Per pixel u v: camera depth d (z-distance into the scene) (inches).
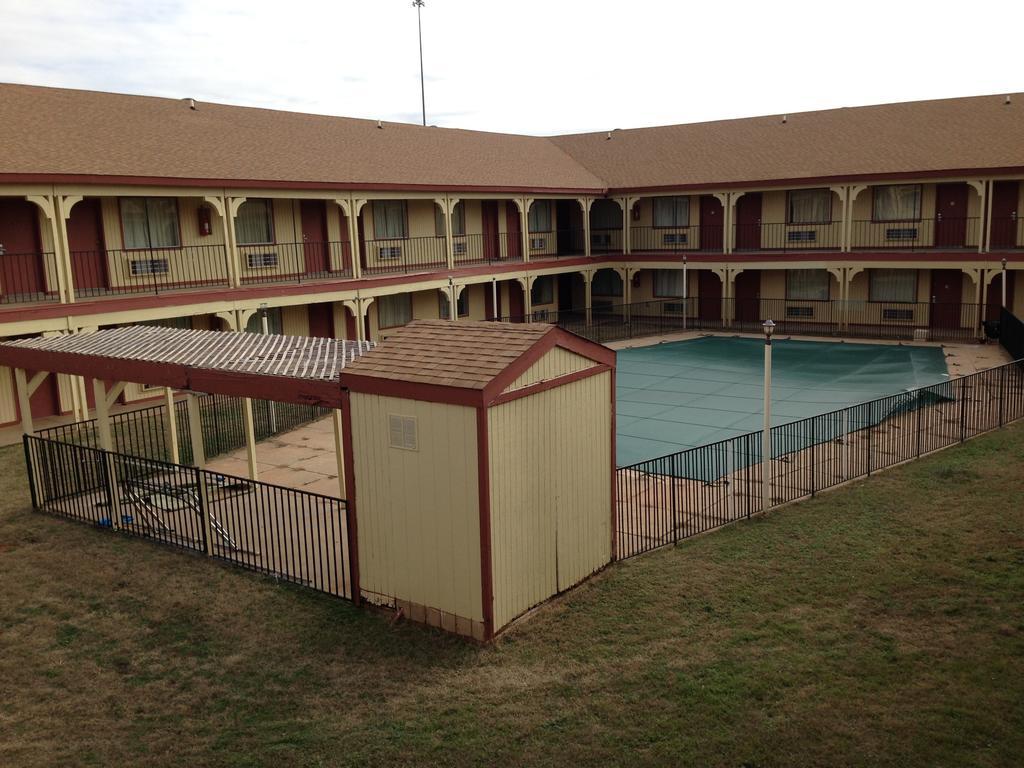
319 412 797.2
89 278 855.7
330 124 1216.8
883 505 481.7
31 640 359.6
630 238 1427.2
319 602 388.2
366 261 1153.4
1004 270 1088.8
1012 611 337.4
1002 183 1163.9
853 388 867.4
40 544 471.5
